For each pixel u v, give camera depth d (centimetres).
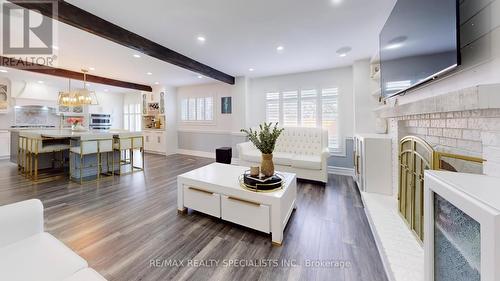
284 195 213
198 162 578
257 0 214
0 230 117
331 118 474
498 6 105
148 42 312
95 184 374
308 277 156
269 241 203
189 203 256
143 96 734
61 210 265
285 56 386
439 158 150
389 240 177
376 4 221
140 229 222
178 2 216
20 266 102
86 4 219
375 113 383
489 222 61
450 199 82
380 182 286
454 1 123
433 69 146
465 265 79
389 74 226
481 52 117
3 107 584
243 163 453
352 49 350
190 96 693
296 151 454
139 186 364
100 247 190
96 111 800
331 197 318
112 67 448
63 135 382
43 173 440
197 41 317
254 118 575
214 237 209
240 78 560
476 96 98
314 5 223
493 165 112
